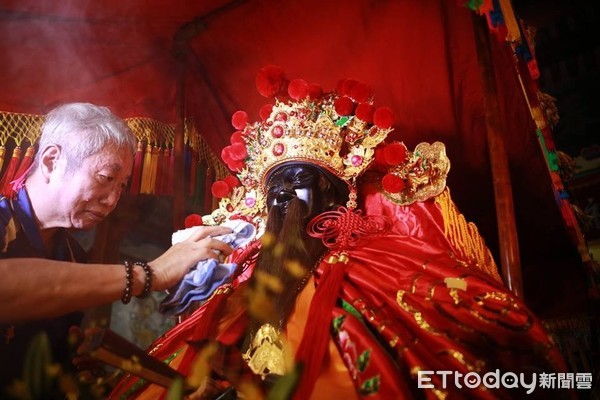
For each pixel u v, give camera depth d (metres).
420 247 1.87
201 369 1.48
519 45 2.45
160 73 2.75
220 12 2.55
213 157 2.95
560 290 3.04
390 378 1.43
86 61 2.54
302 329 1.71
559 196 2.46
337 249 1.93
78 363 1.68
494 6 2.22
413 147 2.73
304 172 2.04
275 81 2.28
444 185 2.08
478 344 1.53
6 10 2.25
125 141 1.79
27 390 1.63
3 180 2.30
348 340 1.56
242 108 2.88
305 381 1.49
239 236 2.04
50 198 1.71
